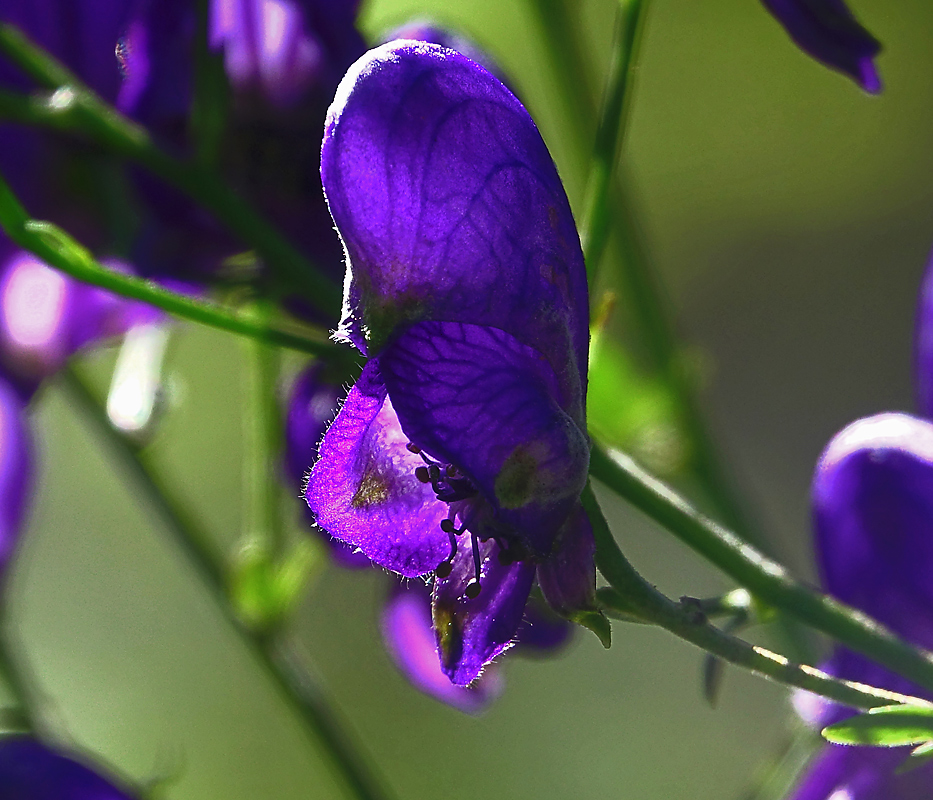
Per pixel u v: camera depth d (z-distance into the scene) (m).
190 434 0.62
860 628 0.27
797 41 0.28
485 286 0.25
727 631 0.27
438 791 0.61
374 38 0.31
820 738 0.29
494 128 0.26
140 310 0.33
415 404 0.25
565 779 0.60
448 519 0.26
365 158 0.25
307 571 0.32
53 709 0.32
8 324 0.32
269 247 0.30
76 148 0.30
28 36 0.31
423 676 0.32
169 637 0.65
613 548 0.26
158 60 0.30
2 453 0.32
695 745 0.59
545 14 0.33
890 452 0.29
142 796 0.31
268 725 0.62
